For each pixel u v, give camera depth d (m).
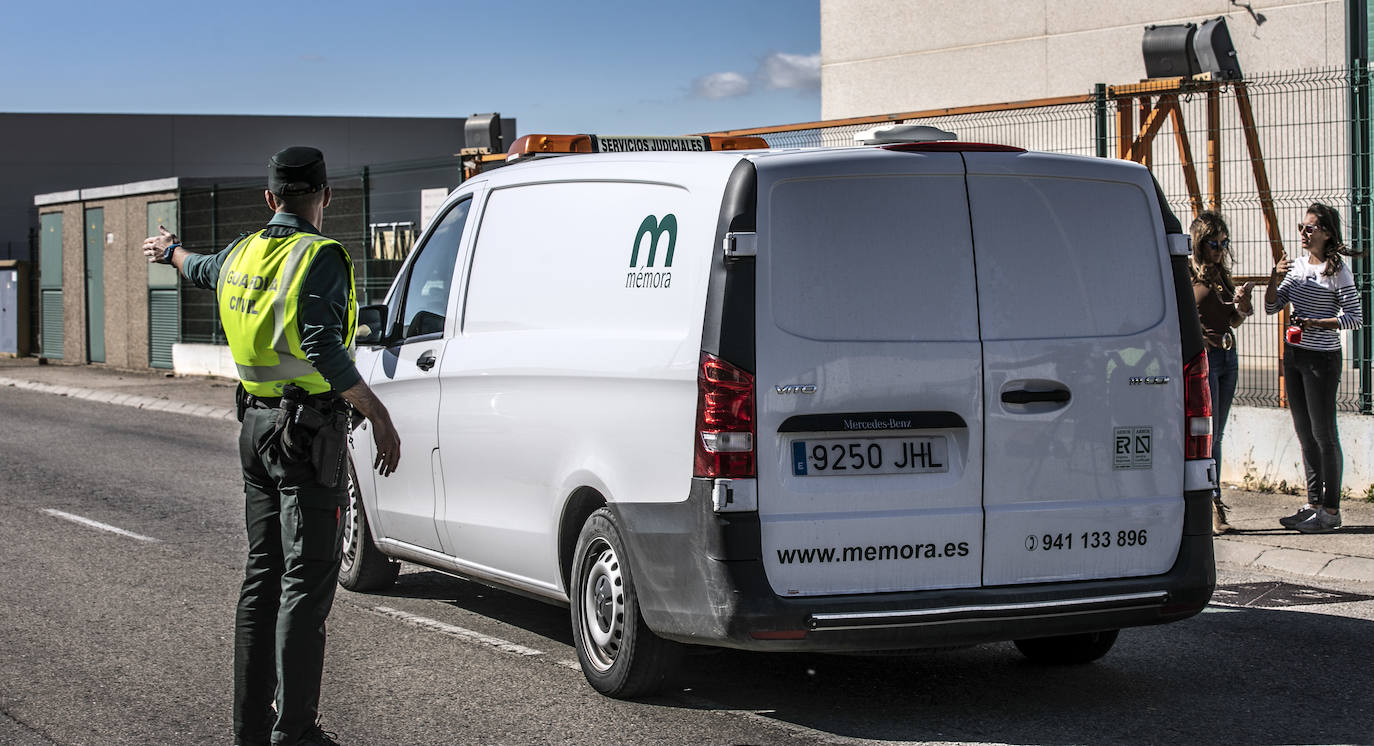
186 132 59.47
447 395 6.75
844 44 24.11
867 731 5.29
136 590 7.84
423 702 5.68
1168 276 5.57
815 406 5.02
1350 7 17.25
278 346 4.71
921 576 5.14
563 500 5.86
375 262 20.98
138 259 27.14
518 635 6.86
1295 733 5.26
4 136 56.69
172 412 19.80
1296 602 7.59
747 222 5.03
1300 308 9.17
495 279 6.52
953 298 5.20
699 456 5.03
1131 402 5.44
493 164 15.49
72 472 13.09
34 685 5.94
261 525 4.87
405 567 8.77
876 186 5.16
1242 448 11.04
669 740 5.17
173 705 5.66
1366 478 10.27
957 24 22.52
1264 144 12.21
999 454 5.23
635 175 5.68
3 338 32.53
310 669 4.70
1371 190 10.71
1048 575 5.31
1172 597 5.45
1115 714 5.52
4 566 8.53
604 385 5.56
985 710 5.57
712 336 5.02
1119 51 20.56
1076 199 5.43
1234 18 19.22
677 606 5.17
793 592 5.01
